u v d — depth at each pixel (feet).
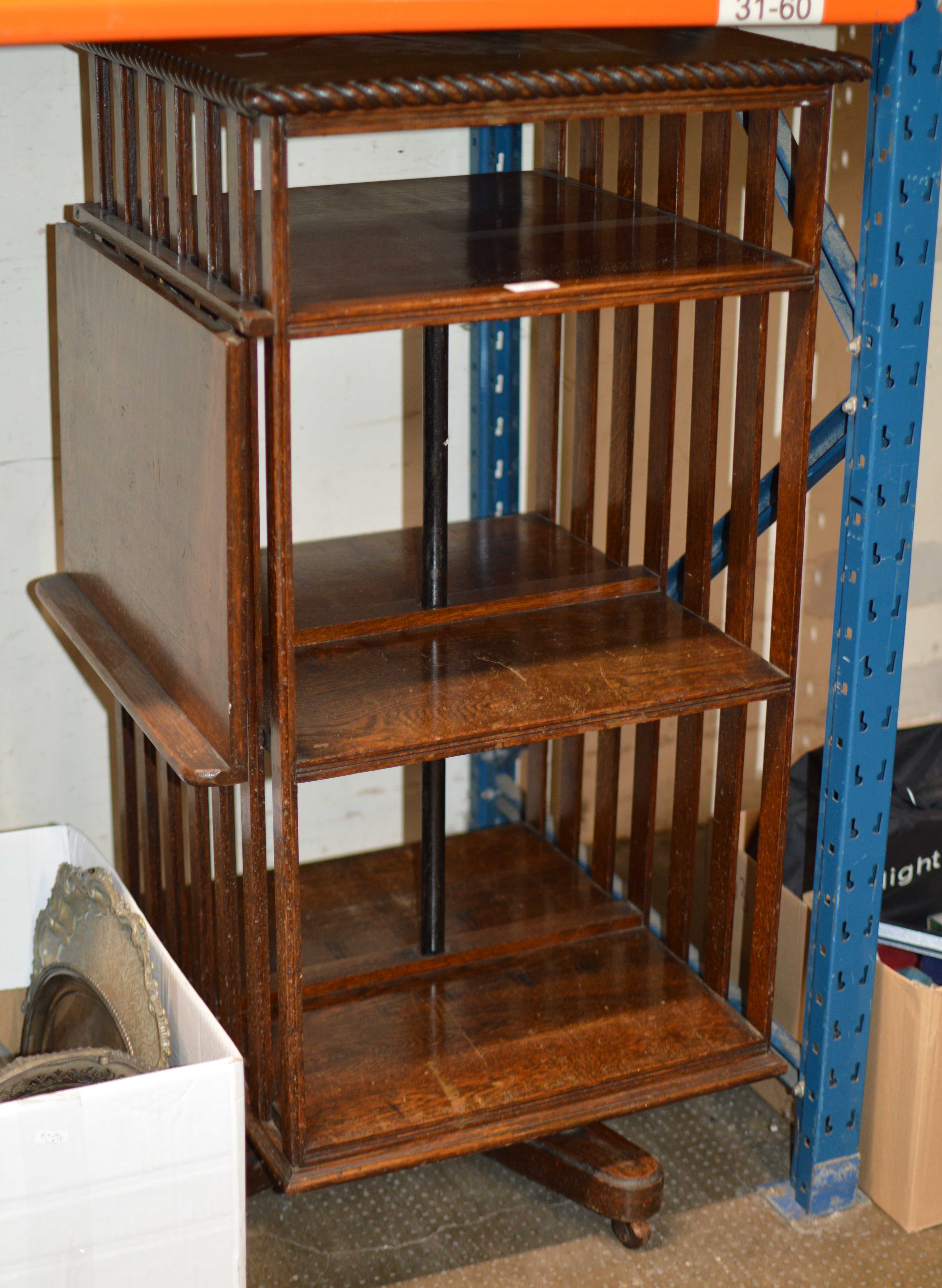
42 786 7.72
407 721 5.41
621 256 5.40
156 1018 5.24
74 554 6.44
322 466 7.75
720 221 5.91
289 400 4.58
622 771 9.23
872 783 5.95
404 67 4.57
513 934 7.06
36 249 6.74
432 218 5.96
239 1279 5.12
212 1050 5.10
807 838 7.38
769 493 6.22
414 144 7.36
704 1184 6.85
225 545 4.72
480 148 7.33
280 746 4.98
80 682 7.56
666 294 5.05
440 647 6.05
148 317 5.08
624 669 5.87
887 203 5.16
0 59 6.36
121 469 5.62
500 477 8.05
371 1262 6.37
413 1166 5.75
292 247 5.41
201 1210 4.93
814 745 9.59
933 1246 6.51
